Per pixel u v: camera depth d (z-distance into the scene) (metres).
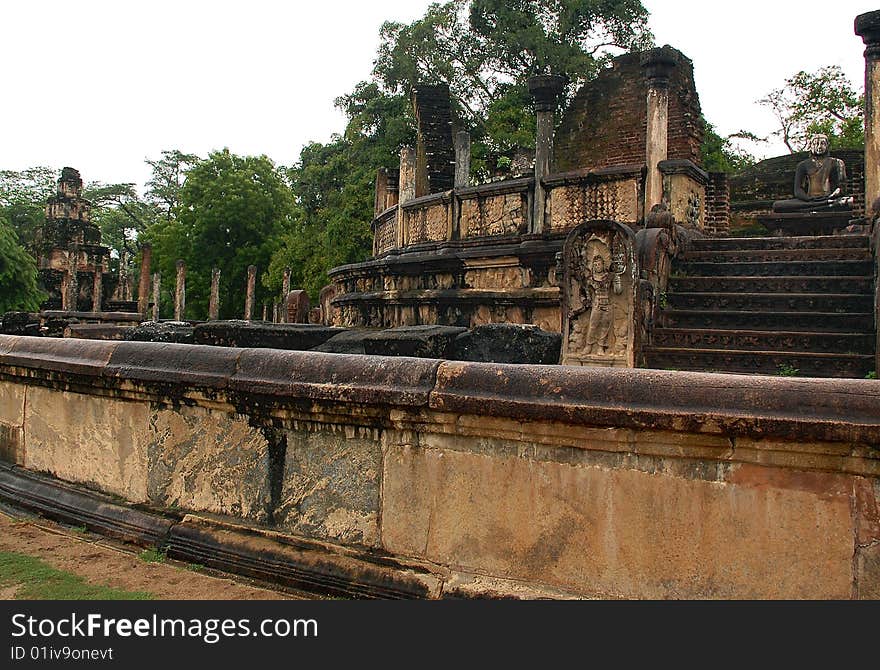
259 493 3.58
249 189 42.78
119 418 4.18
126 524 3.91
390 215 16.84
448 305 12.42
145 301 32.50
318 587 3.18
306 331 7.52
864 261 9.44
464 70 33.72
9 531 4.10
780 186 22.97
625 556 2.70
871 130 11.34
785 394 2.47
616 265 8.44
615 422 2.66
